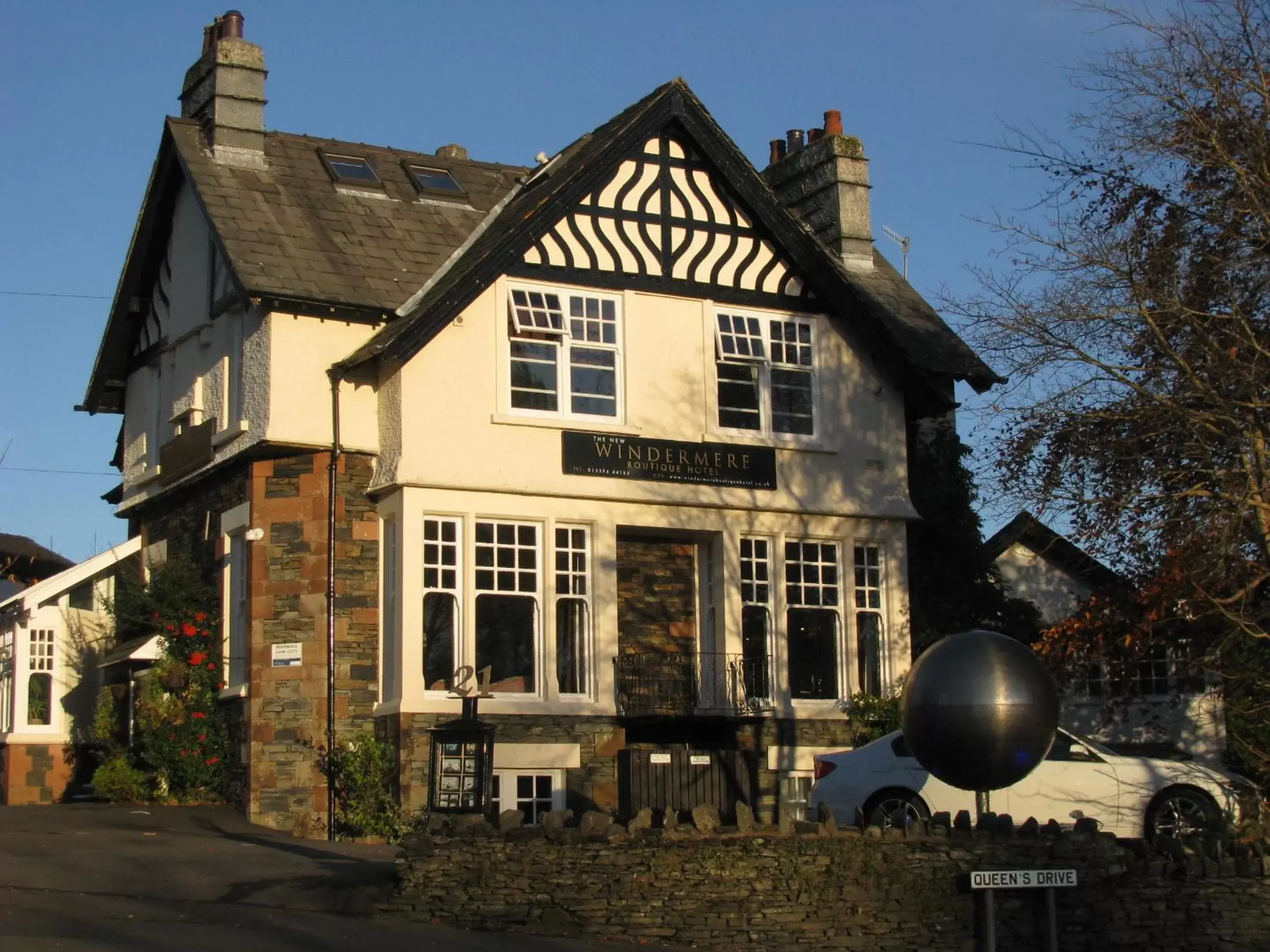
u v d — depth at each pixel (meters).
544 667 20.86
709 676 21.86
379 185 23.39
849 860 13.60
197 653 21.98
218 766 21.61
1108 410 18.06
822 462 22.89
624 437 21.70
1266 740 19.28
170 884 15.18
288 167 23.05
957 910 13.66
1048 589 25.33
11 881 14.97
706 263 22.62
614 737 21.00
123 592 23.25
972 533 24.16
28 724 25.30
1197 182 17.69
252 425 21.05
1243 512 17.20
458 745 15.81
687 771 21.25
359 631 20.70
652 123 22.14
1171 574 18.16
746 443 22.42
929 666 13.93
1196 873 14.23
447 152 27.28
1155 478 18.11
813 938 13.37
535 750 20.50
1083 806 17.56
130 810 21.05
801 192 26.28
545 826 13.77
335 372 20.81
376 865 15.93
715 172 22.78
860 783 18.16
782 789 21.80
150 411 25.03
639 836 13.52
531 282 21.56
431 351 20.84
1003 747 13.60
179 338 23.73
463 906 13.59
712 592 22.30
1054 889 13.61
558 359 21.62
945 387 24.44
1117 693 21.91
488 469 20.88
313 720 20.42
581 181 21.67
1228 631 18.69
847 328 23.47
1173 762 17.86
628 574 22.17
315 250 21.64
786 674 22.19
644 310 22.17
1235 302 17.28
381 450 20.97
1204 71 17.52
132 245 24.81
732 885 13.41
